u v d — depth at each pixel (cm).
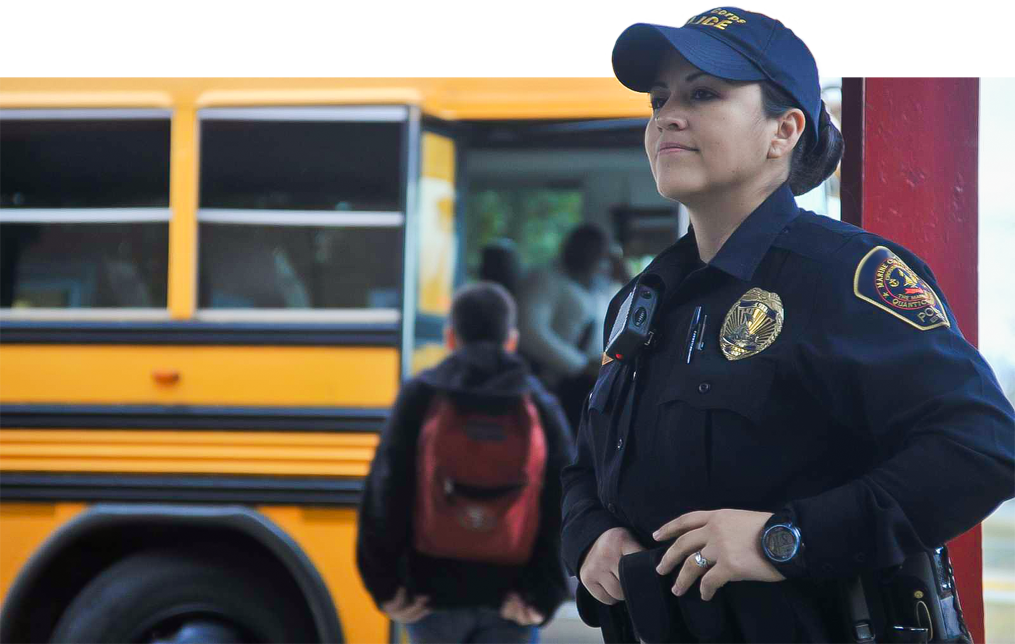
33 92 552
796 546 202
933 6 351
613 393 251
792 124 239
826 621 214
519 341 819
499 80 557
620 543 241
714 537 210
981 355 212
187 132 552
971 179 347
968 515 198
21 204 553
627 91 555
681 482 224
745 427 215
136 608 561
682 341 231
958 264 346
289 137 554
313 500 542
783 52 238
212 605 566
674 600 221
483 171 840
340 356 550
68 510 544
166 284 550
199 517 542
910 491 198
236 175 553
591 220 853
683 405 223
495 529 487
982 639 344
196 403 548
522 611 496
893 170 349
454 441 489
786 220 235
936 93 349
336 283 552
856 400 210
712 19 244
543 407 502
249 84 554
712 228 246
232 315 551
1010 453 198
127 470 545
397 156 553
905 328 208
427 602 497
